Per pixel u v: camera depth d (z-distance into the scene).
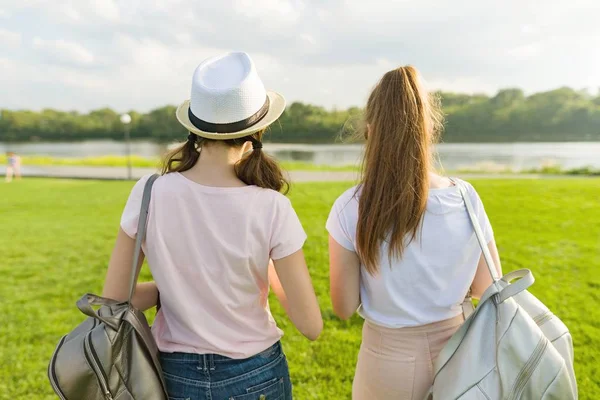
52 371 1.22
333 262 1.53
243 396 1.36
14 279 5.89
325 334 3.84
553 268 5.77
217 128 1.31
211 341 1.34
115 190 17.27
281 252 1.35
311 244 6.95
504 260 6.18
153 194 1.31
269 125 1.43
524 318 1.29
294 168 25.84
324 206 10.91
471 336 1.32
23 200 14.67
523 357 1.25
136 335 1.30
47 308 4.83
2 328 4.26
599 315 4.24
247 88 1.32
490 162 31.45
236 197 1.31
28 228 9.54
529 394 1.25
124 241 1.34
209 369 1.34
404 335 1.47
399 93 1.39
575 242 7.15
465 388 1.26
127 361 1.29
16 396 3.07
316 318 1.44
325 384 3.12
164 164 1.46
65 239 8.29
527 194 12.84
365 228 1.40
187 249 1.30
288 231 1.35
